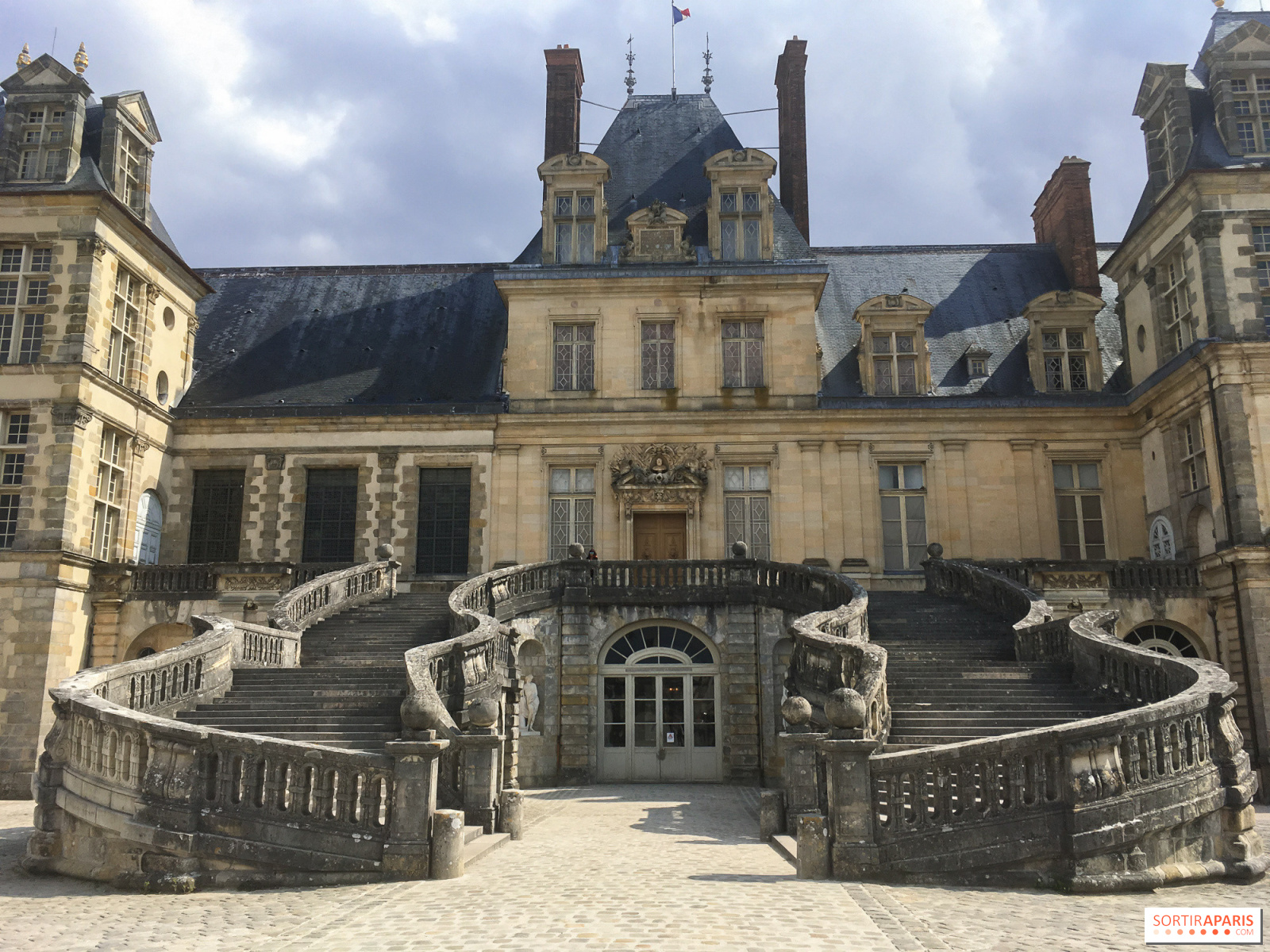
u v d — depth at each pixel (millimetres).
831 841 10945
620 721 23734
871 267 34500
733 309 29406
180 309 30406
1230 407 23750
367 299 34750
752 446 28719
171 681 16328
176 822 11766
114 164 27000
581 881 10695
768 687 23281
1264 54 26172
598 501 28516
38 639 23844
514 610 23156
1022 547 28188
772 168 30281
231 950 8258
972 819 10969
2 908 10375
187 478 29500
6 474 25016
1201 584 24859
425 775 11312
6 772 23172
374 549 28672
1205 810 11602
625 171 33094
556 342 29672
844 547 28109
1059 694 16688
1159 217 26844
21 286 25500
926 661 18797
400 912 9281
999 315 32469
